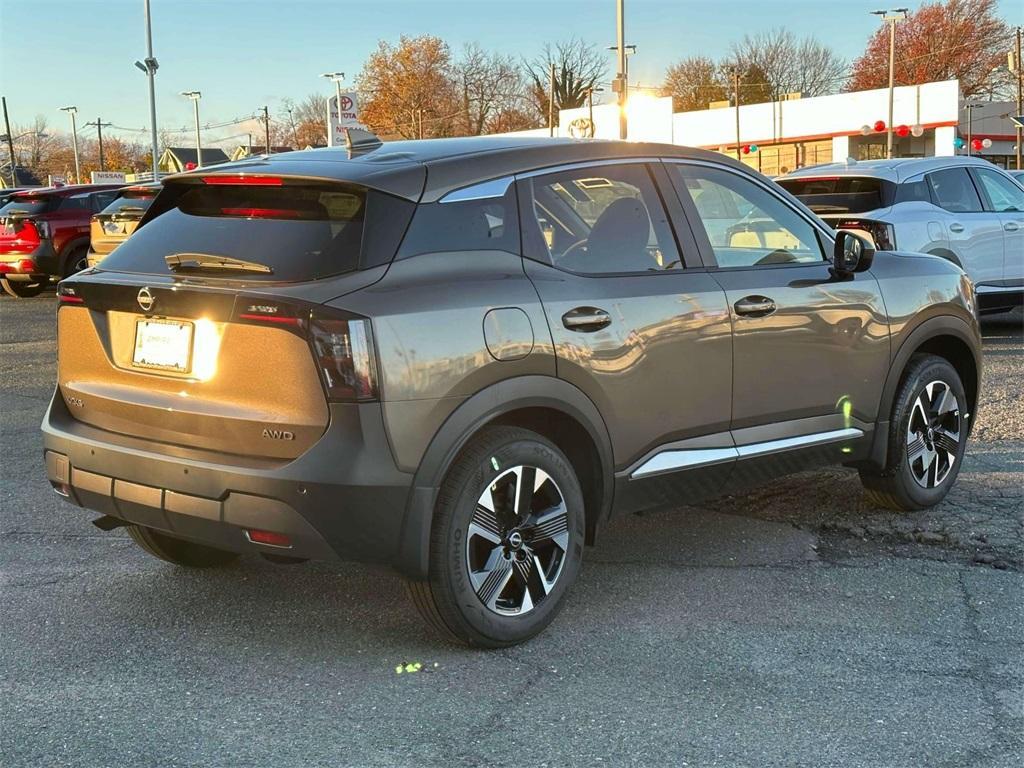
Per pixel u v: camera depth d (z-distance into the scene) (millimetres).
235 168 3727
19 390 8891
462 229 3564
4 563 4547
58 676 3441
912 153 57438
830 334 4555
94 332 3725
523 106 89062
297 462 3207
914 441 5043
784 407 4434
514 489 3592
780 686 3334
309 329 3188
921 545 4699
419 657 3580
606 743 2986
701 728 3068
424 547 3350
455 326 3377
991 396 7859
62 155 113875
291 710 3201
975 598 4074
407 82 85250
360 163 3607
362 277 3297
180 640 3729
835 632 3760
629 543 4750
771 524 5000
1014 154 64438
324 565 4496
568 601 4070
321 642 3711
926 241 9641
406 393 3258
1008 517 5039
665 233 4137
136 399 3572
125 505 3570
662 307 3965
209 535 3428
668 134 67125
